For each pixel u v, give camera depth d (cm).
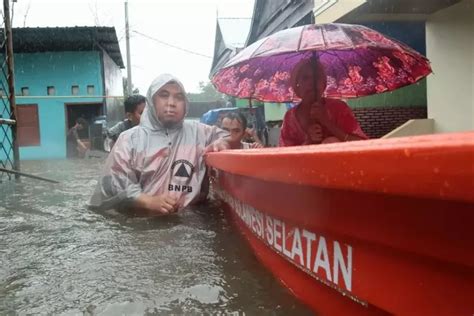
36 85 1956
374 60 437
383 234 141
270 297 214
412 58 403
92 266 267
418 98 1104
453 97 742
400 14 865
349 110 402
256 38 1845
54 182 728
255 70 453
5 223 395
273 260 242
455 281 123
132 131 446
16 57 1939
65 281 245
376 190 129
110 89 2230
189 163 443
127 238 329
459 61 726
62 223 389
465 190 101
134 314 204
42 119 1912
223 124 473
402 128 777
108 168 444
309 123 379
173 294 223
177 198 431
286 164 180
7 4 867
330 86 471
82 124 1797
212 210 419
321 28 360
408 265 138
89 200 517
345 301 176
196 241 313
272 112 1623
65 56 1966
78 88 1977
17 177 808
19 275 256
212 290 225
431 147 108
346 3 866
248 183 260
